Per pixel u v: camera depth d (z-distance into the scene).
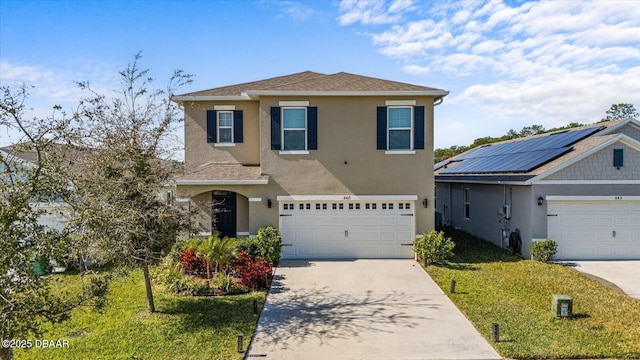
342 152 16.62
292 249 16.73
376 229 16.69
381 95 16.31
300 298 11.80
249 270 12.88
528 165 17.98
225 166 17.84
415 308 10.96
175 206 10.71
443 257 15.45
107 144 9.56
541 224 16.17
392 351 8.51
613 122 19.64
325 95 16.38
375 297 11.88
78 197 7.62
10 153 6.41
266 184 16.52
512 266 15.12
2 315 5.88
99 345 8.67
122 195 9.35
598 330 9.31
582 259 16.23
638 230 16.27
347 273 14.41
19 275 6.09
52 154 6.64
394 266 15.38
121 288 12.53
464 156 31.95
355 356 8.31
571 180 16.09
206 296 11.86
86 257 8.22
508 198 18.34
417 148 16.55
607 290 12.17
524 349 8.45
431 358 8.22
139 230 9.25
